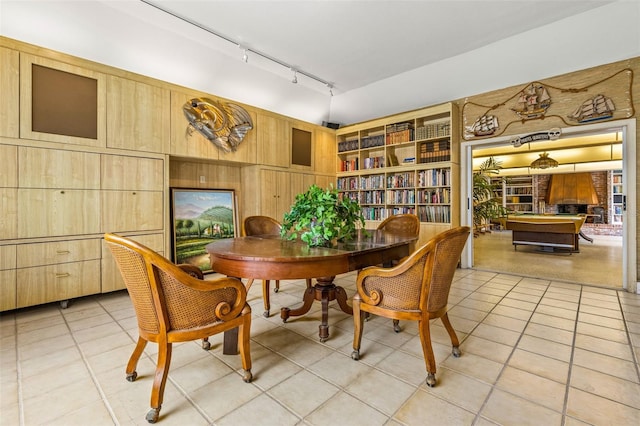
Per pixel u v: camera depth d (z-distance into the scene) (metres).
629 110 3.19
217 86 4.02
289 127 5.02
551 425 1.27
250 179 4.68
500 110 4.09
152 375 1.68
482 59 3.76
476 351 1.93
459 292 3.25
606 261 4.98
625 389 1.52
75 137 2.85
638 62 3.14
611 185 9.58
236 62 3.86
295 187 5.11
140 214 3.26
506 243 7.49
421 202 4.81
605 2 2.86
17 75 2.56
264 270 1.71
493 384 1.57
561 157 8.62
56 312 2.68
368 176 5.53
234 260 1.79
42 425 1.28
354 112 5.45
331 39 3.40
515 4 2.86
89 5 2.71
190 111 3.72
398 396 1.48
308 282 2.84
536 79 3.77
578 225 5.74
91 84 2.95
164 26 3.11
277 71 4.22
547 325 2.35
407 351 1.96
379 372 1.70
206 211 4.23
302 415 1.34
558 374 1.66
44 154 2.68
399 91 4.66
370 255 2.03
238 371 1.72
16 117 2.54
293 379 1.63
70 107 2.82
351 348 2.00
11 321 2.46
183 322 1.40
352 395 1.49
